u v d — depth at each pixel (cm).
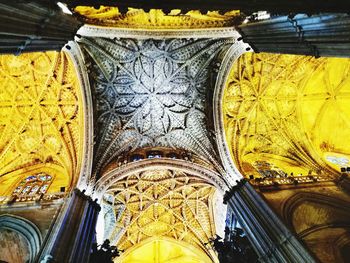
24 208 1298
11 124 1752
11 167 1742
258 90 1855
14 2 627
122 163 1767
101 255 1305
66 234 1083
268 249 1088
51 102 1745
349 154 1742
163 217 2133
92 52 1620
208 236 2097
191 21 1536
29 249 1123
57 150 1780
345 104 1875
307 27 793
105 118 1806
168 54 1734
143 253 2212
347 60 1803
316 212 1312
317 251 1089
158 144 1959
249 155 1897
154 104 1898
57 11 851
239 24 1362
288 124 1920
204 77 1811
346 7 623
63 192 1427
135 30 1491
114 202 1978
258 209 1240
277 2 649
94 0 617
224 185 1579
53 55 1602
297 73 1847
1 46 640
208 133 1834
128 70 1759
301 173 1698
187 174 1873
